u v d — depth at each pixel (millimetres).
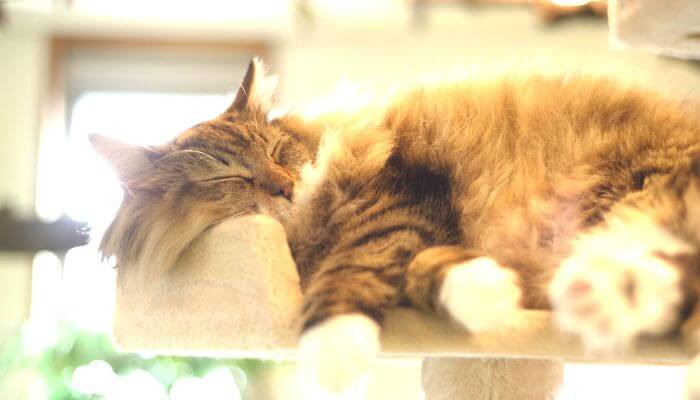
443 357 832
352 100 942
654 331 668
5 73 2410
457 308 698
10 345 1729
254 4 2254
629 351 677
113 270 861
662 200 781
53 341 1660
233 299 769
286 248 776
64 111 2420
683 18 716
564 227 827
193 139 903
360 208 818
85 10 2316
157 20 2371
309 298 737
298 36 2414
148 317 811
